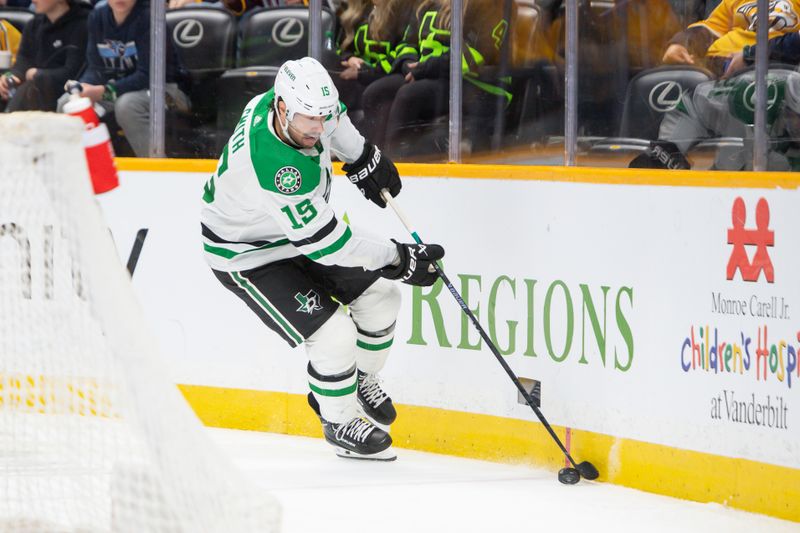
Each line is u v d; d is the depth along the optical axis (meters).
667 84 15.38
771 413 12.96
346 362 15.48
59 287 8.87
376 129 18.20
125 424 8.66
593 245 14.98
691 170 14.48
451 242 16.61
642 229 14.40
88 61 20.00
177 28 19.17
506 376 16.03
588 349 15.08
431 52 17.48
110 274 8.24
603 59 15.84
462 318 16.48
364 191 15.59
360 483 14.84
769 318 12.96
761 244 13.03
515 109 16.78
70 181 8.41
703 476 13.76
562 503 13.80
